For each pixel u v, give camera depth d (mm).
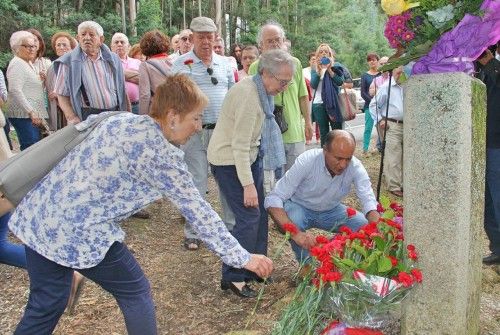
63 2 20875
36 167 2027
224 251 2098
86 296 3266
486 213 3545
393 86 5582
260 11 32031
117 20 20578
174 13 29500
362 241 2535
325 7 35500
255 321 2959
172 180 1990
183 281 3525
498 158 3373
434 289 2238
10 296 3275
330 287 2418
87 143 2008
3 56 16484
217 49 6520
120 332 2881
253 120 2904
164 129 2053
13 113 4910
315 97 6555
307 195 3336
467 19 2037
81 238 1968
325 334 2414
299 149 4602
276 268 3711
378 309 2311
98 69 4215
